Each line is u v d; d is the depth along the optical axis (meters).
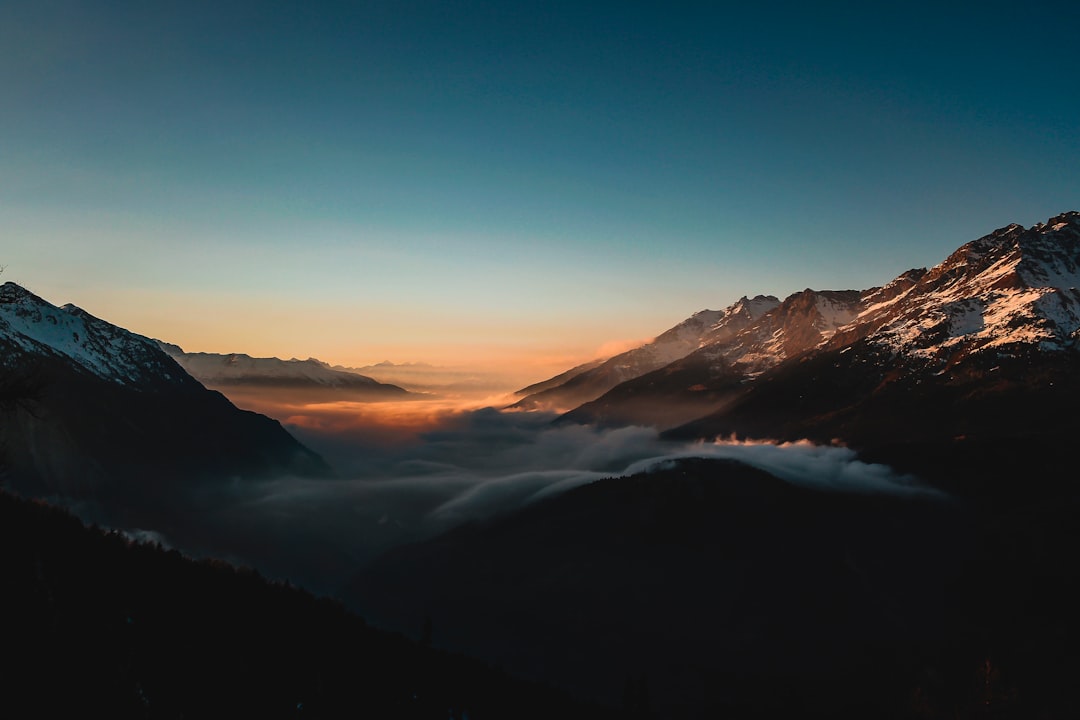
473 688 122.88
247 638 96.19
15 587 71.81
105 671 66.94
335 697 94.25
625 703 147.12
